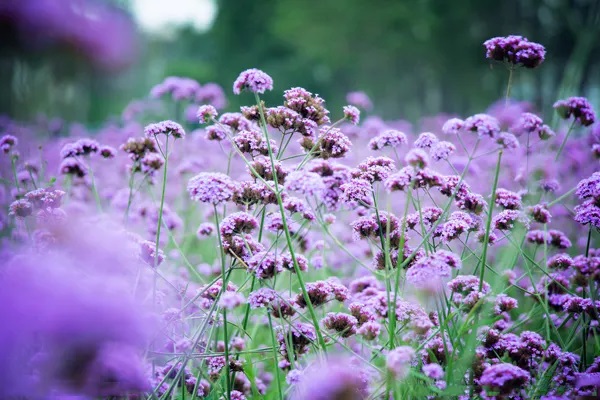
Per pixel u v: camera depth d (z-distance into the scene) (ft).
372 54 132.57
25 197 11.68
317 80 166.71
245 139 11.84
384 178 11.01
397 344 10.11
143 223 19.31
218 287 11.03
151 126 11.17
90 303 4.66
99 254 5.90
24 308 4.45
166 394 8.63
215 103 27.91
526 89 94.99
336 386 7.39
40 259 5.61
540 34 95.71
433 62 119.34
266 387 12.44
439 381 9.40
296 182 9.04
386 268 9.62
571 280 12.96
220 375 10.12
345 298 10.85
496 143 10.11
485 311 9.12
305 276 16.93
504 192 12.07
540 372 10.36
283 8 142.61
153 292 9.62
